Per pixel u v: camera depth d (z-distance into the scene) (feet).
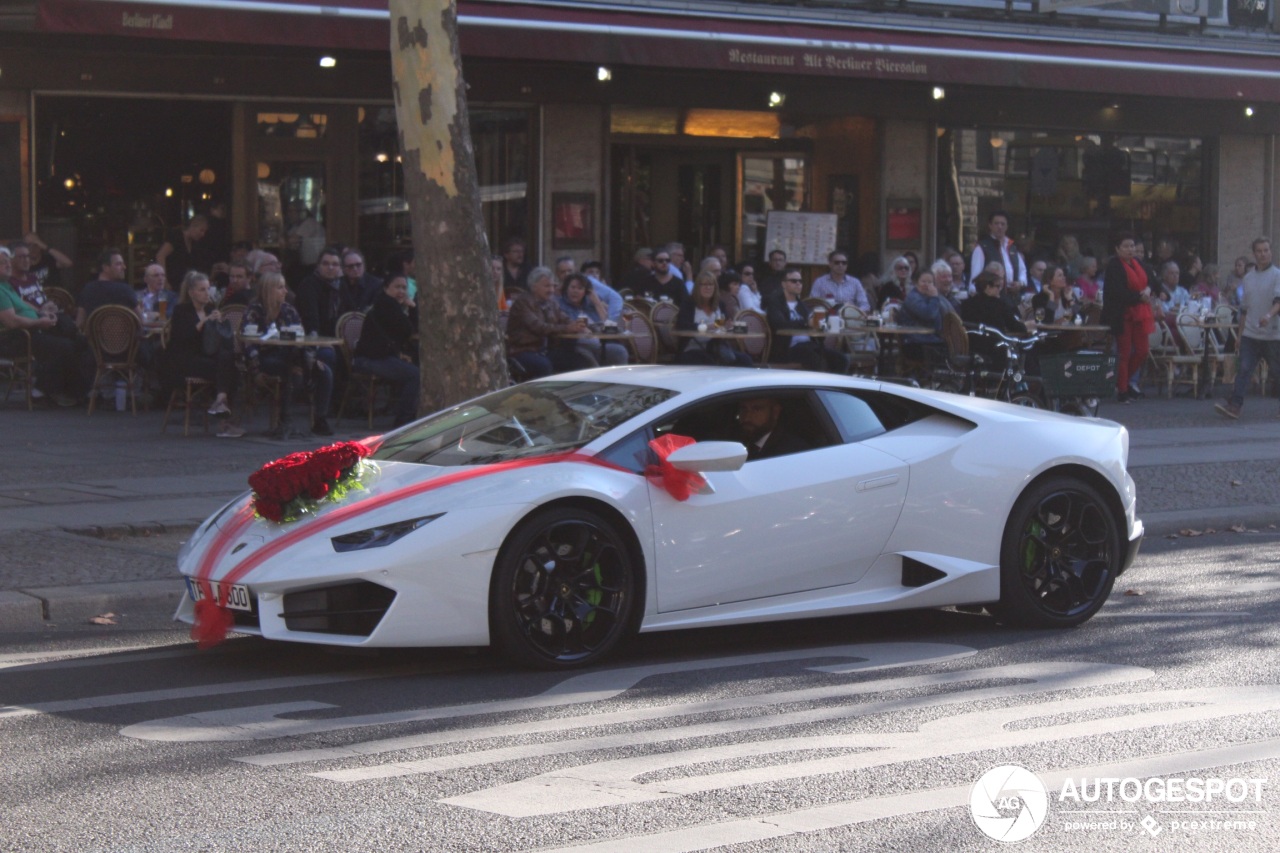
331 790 16.28
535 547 21.91
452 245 35.53
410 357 50.80
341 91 60.59
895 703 20.27
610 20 58.59
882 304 66.33
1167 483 42.19
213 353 45.98
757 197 71.72
